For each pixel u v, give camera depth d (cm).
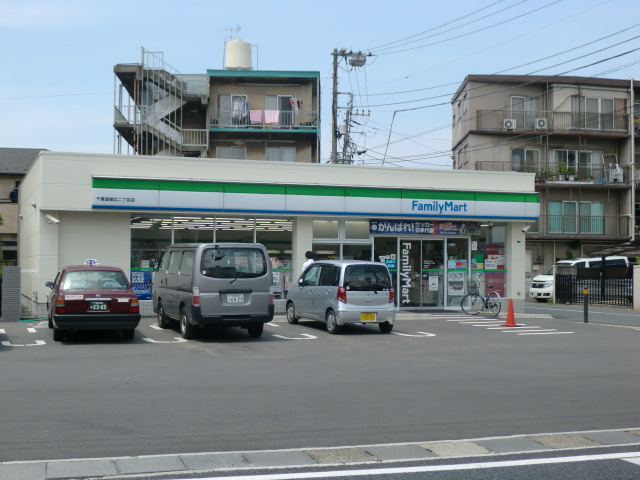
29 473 564
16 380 984
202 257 1471
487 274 2334
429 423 757
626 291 2970
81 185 1934
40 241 1920
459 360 1241
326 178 2134
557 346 1477
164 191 1956
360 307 1634
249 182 2033
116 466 588
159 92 3572
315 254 2164
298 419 766
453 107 4616
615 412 822
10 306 1888
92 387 936
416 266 2266
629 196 4212
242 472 577
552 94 4203
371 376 1051
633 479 569
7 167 4166
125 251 1994
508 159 4200
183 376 1032
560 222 4212
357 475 572
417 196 2180
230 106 3691
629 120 4225
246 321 1485
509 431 729
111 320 1424
